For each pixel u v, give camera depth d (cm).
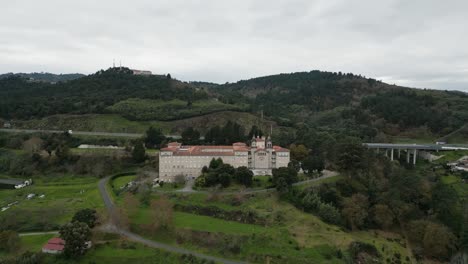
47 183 19862
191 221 13912
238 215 14400
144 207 15100
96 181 19750
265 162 18962
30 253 11325
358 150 18012
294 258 11819
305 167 18725
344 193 16762
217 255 12062
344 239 13238
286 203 15475
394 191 16388
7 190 18675
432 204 16088
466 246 13725
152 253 11919
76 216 13075
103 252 11881
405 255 13688
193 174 18512
